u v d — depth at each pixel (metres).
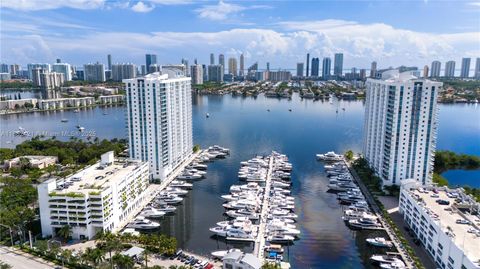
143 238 176.12
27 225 196.75
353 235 199.12
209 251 182.25
